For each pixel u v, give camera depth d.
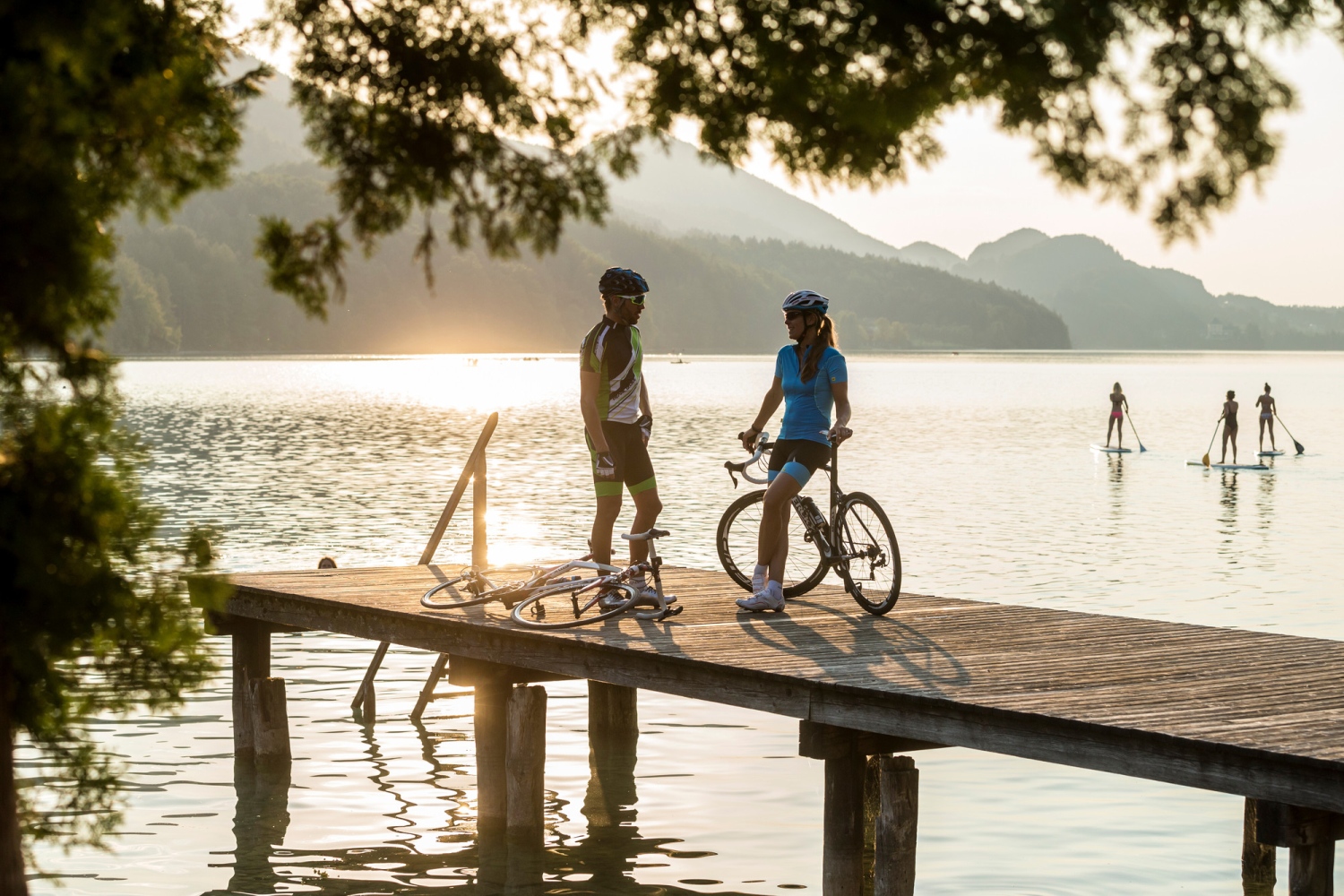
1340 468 38.62
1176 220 3.46
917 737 6.66
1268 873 8.07
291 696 12.55
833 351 9.34
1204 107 3.36
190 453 40.88
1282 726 5.97
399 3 4.25
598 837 8.85
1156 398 91.94
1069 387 112.12
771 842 8.74
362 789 9.84
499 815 9.05
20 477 4.20
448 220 4.39
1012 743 6.32
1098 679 7.09
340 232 4.44
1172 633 8.64
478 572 10.47
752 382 117.62
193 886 7.91
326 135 4.39
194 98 4.14
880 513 9.39
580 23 4.04
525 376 131.50
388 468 36.66
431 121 4.28
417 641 9.39
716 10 3.74
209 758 10.50
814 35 3.53
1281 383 131.00
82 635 4.26
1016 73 3.35
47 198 3.85
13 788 4.50
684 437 49.19
